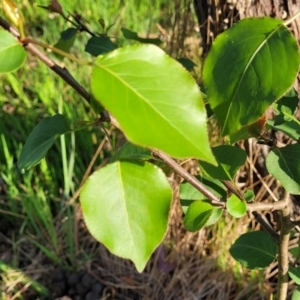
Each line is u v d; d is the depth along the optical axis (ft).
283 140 1.39
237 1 1.34
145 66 0.54
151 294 1.79
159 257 1.83
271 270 1.70
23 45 0.57
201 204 0.87
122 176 0.67
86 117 2.26
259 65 0.59
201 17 1.50
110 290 1.81
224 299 1.71
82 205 0.65
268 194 1.56
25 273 1.87
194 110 0.53
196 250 1.81
